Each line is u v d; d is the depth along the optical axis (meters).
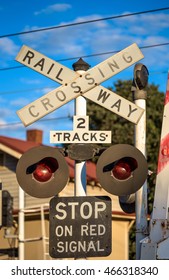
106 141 7.02
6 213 14.03
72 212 6.70
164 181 6.07
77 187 7.37
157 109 43.78
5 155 30.69
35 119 6.98
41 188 6.64
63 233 6.66
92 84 7.16
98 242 6.68
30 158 6.62
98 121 43.75
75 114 7.29
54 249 6.64
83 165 7.39
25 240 24.84
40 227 28.41
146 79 7.89
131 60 7.21
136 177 6.73
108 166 6.70
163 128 6.21
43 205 27.30
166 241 6.00
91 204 6.71
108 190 6.69
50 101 7.04
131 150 6.71
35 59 7.17
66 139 6.99
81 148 6.97
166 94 6.31
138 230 7.47
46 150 6.66
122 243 32.19
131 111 7.17
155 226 6.04
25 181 6.62
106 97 7.16
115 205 31.69
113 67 7.18
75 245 6.65
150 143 40.31
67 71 7.14
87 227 6.68
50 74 7.14
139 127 7.80
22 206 24.67
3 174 30.67
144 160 6.72
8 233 24.66
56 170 6.67
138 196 7.59
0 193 12.28
